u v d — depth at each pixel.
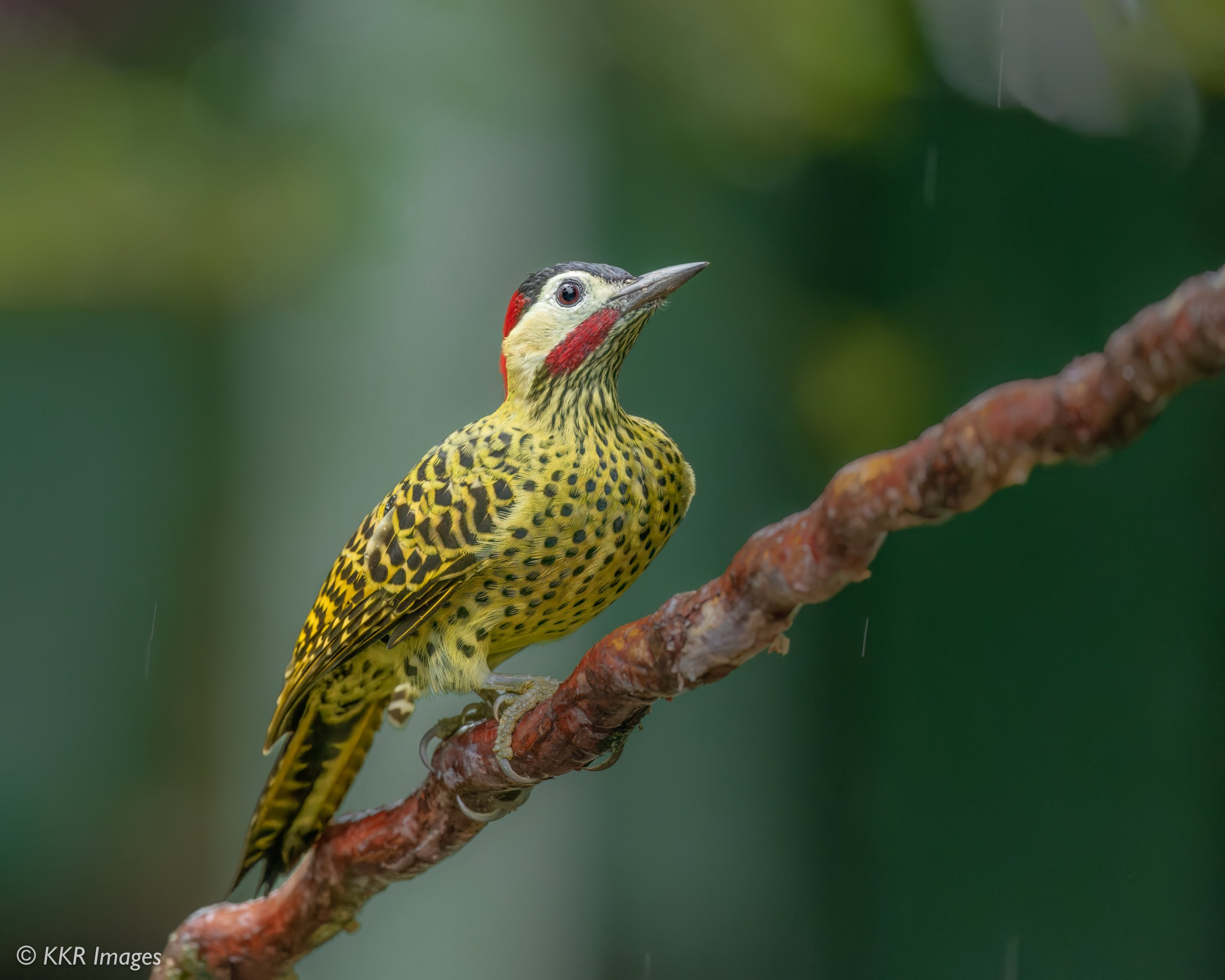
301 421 11.55
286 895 5.83
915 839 12.40
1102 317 12.76
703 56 11.56
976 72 12.26
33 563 12.60
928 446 3.22
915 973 12.20
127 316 11.85
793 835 12.64
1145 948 11.62
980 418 3.09
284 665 12.02
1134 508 12.24
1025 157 12.75
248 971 5.89
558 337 6.19
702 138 11.92
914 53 11.88
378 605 6.09
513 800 5.36
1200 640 11.92
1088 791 12.04
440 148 11.20
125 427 12.30
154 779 12.55
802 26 11.47
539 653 11.85
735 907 12.45
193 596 12.28
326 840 5.71
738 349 12.68
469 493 5.95
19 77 11.12
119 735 12.58
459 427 11.38
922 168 12.60
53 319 11.91
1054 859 11.96
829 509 3.47
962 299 12.83
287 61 11.28
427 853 5.52
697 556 12.61
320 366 11.45
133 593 12.55
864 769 12.70
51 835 12.51
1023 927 11.95
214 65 11.30
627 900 12.27
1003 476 3.11
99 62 11.27
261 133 11.25
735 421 12.68
